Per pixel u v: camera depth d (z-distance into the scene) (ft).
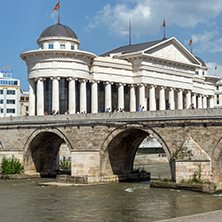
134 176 205.87
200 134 162.30
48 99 303.89
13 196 160.86
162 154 363.15
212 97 453.17
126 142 197.77
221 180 165.99
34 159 223.10
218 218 114.21
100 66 322.34
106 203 145.28
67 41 308.19
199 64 393.29
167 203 142.20
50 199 153.89
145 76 339.77
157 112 172.86
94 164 189.47
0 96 457.27
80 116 193.77
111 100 341.41
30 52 294.87
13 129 217.97
